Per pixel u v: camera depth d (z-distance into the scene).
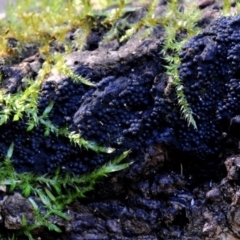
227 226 0.15
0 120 0.15
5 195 0.15
